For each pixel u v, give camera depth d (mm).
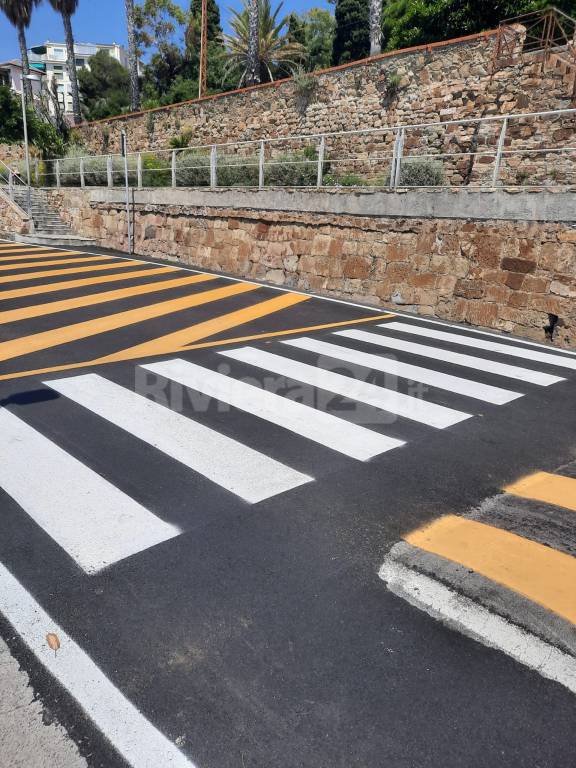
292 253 13773
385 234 11938
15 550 3711
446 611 3301
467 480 4832
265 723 2572
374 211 12016
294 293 12820
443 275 11148
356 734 2525
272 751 2441
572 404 6664
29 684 2748
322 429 5707
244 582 3500
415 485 4715
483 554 3838
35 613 3197
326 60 46156
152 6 45125
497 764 2402
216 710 2631
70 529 3941
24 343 8398
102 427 5555
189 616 3209
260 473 4797
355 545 3902
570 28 16125
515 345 9391
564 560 3797
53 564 3600
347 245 12648
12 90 32844
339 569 3652
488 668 2904
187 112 24047
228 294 12336
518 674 2871
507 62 14109
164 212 17172
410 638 3092
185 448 5176
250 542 3889
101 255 17328
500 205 10188
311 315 10805
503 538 4027
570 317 9531
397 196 11578
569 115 13055
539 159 13727
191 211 16234
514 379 7504
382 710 2646
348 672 2855
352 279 12633
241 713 2619
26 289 12109
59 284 12711
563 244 9539
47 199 22484
